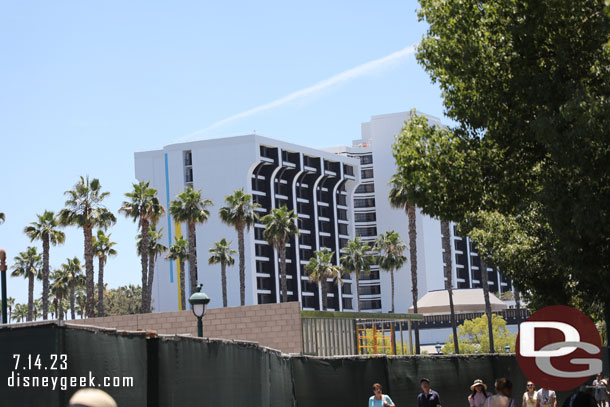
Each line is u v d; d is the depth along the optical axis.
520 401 25.12
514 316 114.31
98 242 90.81
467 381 22.41
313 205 150.00
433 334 119.38
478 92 18.34
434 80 19.97
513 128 18.31
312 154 148.50
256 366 13.27
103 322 32.44
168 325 31.78
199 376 10.92
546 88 16.94
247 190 137.75
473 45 17.92
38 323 8.19
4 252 22.20
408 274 165.00
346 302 157.75
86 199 70.19
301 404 16.12
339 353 34.38
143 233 79.50
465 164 19.20
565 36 16.48
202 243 138.38
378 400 16.97
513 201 19.42
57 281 113.88
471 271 177.00
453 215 19.75
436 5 18.81
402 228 167.88
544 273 27.73
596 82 16.53
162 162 143.50
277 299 138.25
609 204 16.08
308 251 148.62
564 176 16.86
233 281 135.88
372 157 172.25
